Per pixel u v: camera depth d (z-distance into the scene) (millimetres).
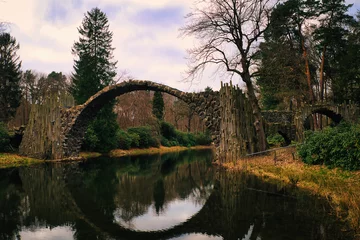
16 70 37656
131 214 9219
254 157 20172
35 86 56812
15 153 25719
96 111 26000
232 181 14641
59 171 18844
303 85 30969
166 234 7379
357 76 26500
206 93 21562
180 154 37188
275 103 39906
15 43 37188
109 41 36719
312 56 30078
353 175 11516
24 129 27031
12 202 10688
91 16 36250
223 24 21234
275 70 23203
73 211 9555
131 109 46438
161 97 53750
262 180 14297
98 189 13211
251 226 7656
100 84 35281
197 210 9586
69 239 7035
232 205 10008
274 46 24312
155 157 31797
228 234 7215
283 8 25016
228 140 20406
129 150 38094
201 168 20875
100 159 27750
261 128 21219
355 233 6863
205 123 21422
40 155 24625
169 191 12812
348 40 28016
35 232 7531
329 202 9539
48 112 24938
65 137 24859
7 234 7383
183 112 58469
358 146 11742
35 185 14023
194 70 22625
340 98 28531
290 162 16359
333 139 13258
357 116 24906
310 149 14617
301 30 28516
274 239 6633
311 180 12234
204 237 7113
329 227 7324
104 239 7027
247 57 21844
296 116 25922
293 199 10320
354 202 7902
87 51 35906
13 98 36719
